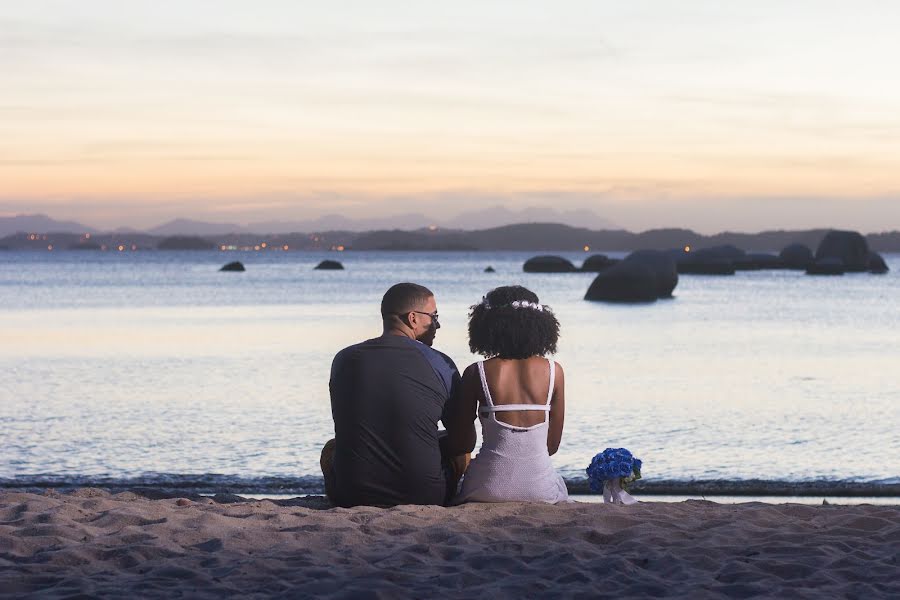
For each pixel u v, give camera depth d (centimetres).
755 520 532
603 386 1869
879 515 543
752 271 13762
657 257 6156
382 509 532
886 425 1416
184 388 1822
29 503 545
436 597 364
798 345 2875
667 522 510
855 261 12706
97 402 1631
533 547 447
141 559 419
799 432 1350
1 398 1677
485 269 14300
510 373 554
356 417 543
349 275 11681
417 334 573
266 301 5741
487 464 556
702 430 1362
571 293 6731
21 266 15838
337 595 359
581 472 1057
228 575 390
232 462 1116
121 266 15900
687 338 3134
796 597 367
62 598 353
